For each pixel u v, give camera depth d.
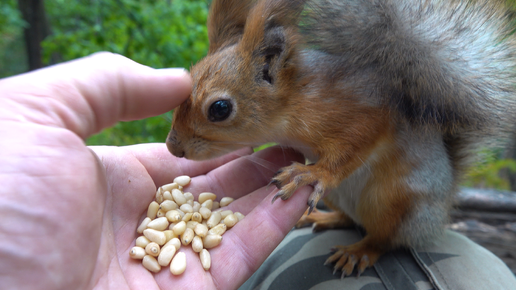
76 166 0.14
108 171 0.18
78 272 0.14
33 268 0.13
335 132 0.19
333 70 0.19
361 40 0.18
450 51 0.18
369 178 0.21
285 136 0.20
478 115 0.19
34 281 0.13
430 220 0.21
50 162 0.14
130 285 0.16
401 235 0.21
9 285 0.13
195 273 0.17
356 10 0.18
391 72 0.18
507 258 0.28
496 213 0.33
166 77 0.17
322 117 0.19
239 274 0.17
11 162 0.14
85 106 0.16
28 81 0.15
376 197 0.21
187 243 0.17
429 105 0.18
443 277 0.19
